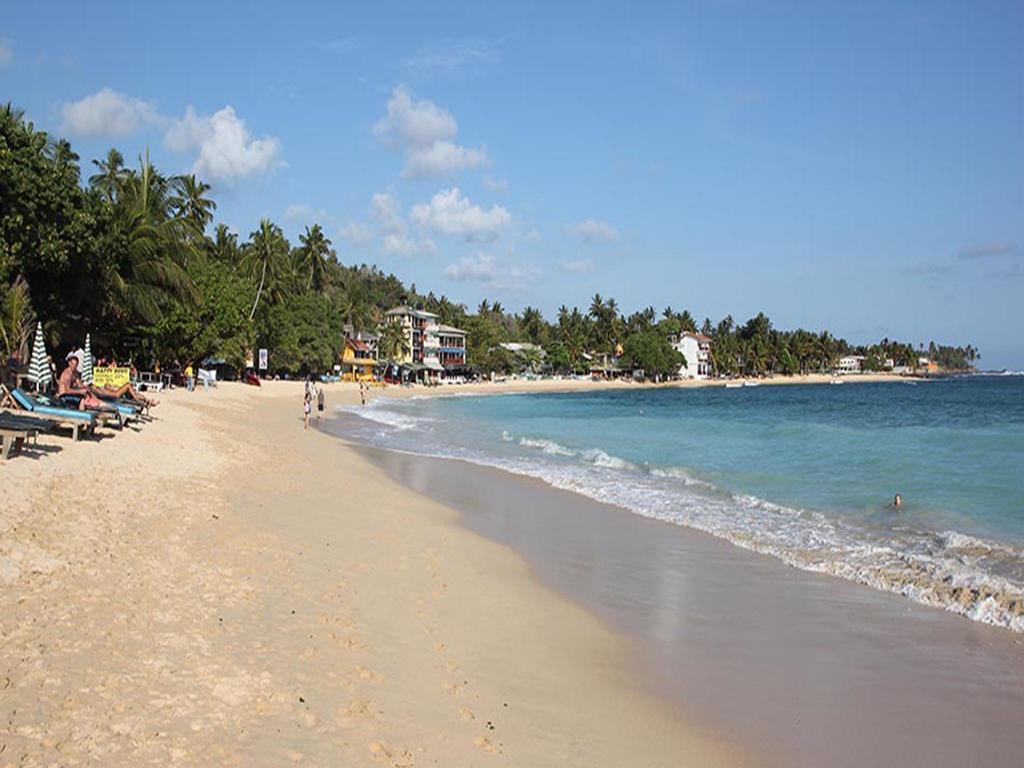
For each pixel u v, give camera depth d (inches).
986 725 275.6
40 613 266.7
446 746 229.8
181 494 515.8
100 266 1423.5
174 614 291.1
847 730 270.8
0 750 180.1
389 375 4436.5
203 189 2498.8
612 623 379.9
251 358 3186.5
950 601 418.0
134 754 190.1
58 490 444.5
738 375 7145.7
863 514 663.1
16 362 933.8
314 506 574.6
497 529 598.2
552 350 5940.0
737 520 642.8
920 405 2824.8
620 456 1119.6
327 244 3750.0
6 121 1133.7
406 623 341.4
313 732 220.1
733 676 317.4
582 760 236.5
